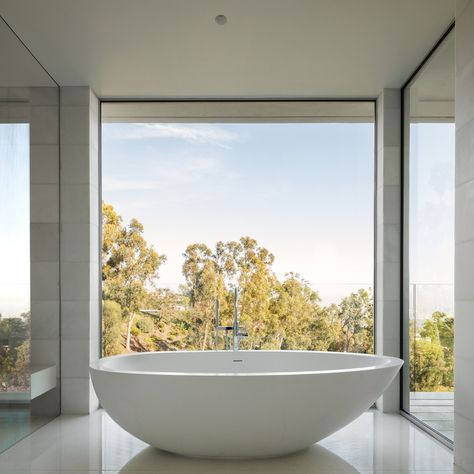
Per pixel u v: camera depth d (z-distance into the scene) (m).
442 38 4.14
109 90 5.11
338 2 3.68
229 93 5.19
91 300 4.99
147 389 3.24
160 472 3.27
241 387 3.18
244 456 3.46
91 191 5.05
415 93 4.74
